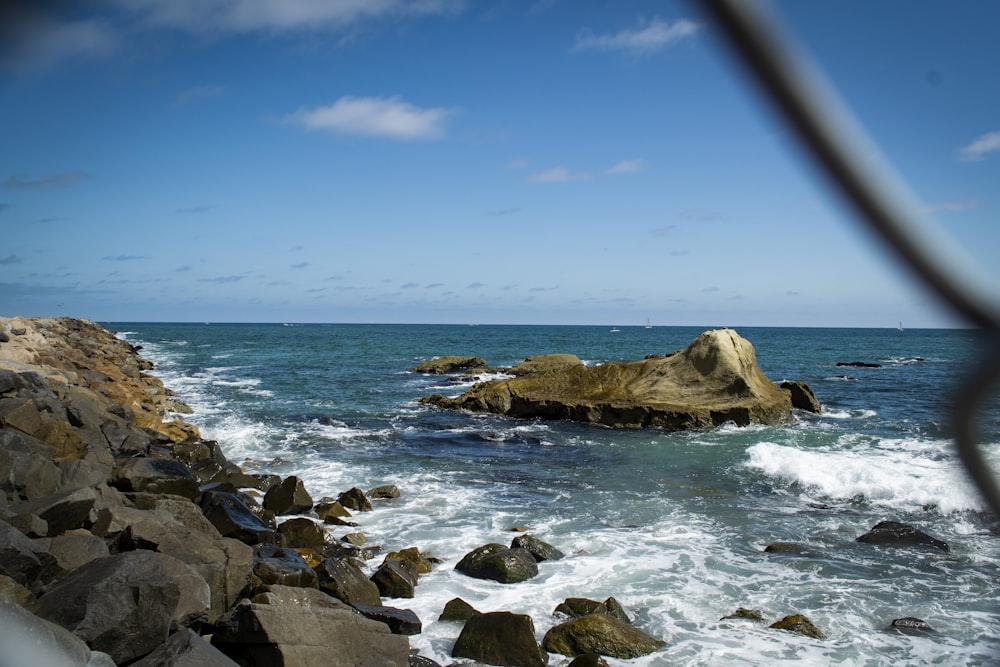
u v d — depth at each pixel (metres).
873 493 13.23
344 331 159.50
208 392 30.19
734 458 16.81
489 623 7.17
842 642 7.42
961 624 7.88
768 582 9.05
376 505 12.64
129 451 13.91
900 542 10.45
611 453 17.62
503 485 14.24
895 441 18.39
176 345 76.31
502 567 9.12
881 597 8.58
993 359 1.30
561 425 22.05
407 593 8.60
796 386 25.09
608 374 23.69
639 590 8.77
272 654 6.15
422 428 21.22
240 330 161.00
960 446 1.42
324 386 33.62
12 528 6.47
